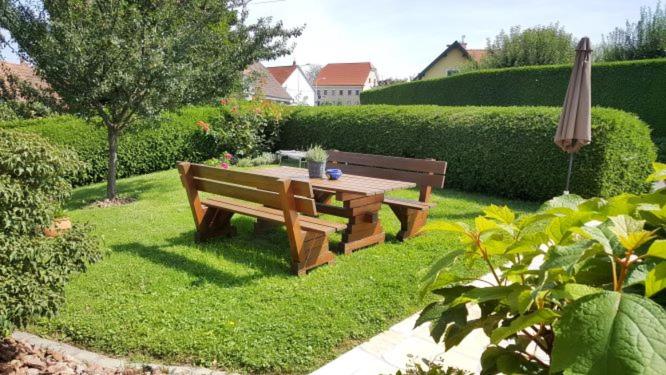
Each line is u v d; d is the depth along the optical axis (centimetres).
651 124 1254
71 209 739
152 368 283
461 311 134
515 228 136
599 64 1355
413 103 2022
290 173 601
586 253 109
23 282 257
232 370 284
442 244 521
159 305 365
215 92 895
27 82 797
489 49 2122
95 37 714
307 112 1280
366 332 328
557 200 146
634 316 85
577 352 85
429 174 575
